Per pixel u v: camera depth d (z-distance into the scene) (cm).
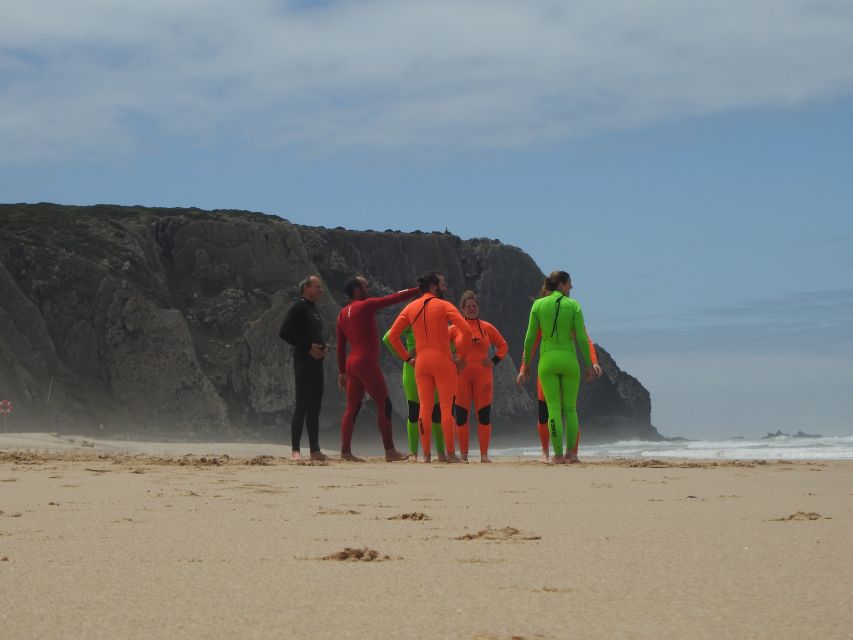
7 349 5488
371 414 6456
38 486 817
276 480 912
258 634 260
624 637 253
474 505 643
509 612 287
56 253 6200
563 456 1409
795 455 3425
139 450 2989
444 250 8394
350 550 402
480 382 1538
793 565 371
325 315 6550
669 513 581
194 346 6188
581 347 1420
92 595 315
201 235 6888
